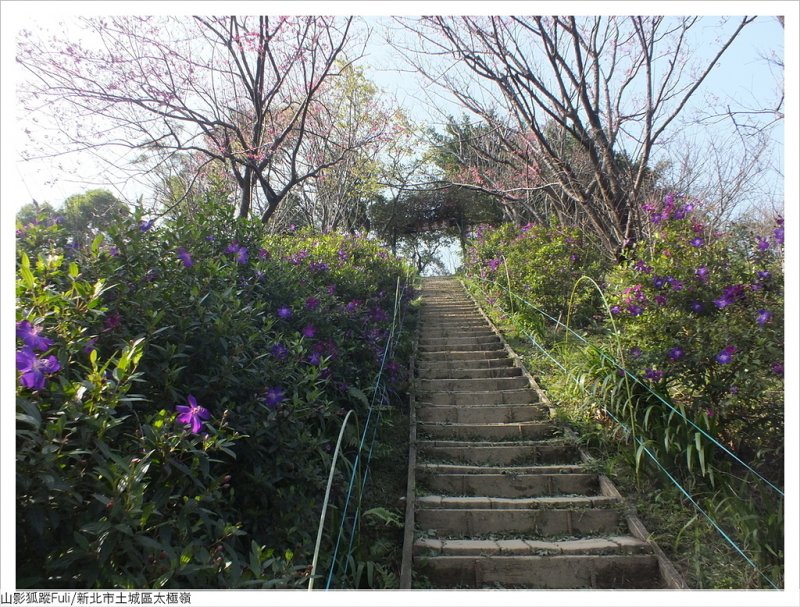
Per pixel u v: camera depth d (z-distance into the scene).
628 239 6.17
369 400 5.04
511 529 3.81
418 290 13.63
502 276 9.81
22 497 1.66
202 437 2.30
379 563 3.37
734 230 4.38
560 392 5.55
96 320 2.41
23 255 2.19
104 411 1.91
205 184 7.86
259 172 6.50
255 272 4.46
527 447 4.74
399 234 25.59
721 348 3.71
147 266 3.07
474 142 10.72
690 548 3.37
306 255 6.41
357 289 6.76
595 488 4.23
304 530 2.95
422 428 5.29
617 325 4.77
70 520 1.79
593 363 4.86
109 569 1.77
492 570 3.32
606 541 3.53
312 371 3.65
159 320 2.67
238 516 2.71
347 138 10.56
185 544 2.05
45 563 1.71
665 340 4.05
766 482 3.47
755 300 3.89
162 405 2.49
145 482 2.10
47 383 1.94
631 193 6.38
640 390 4.25
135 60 5.79
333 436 4.11
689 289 4.12
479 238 14.00
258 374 3.09
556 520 3.81
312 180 10.83
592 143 6.43
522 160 7.55
